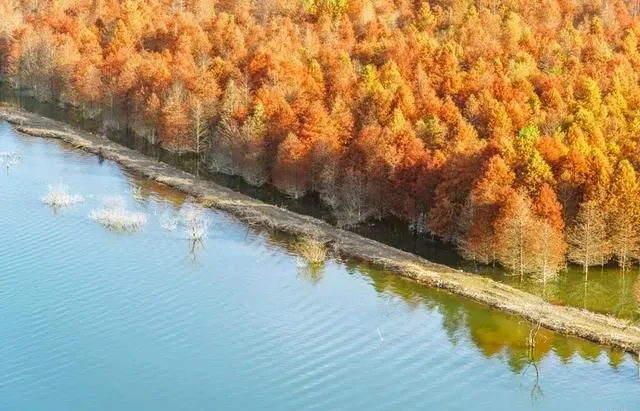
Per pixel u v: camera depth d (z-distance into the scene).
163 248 102.38
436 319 86.94
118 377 75.12
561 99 131.25
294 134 125.00
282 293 92.31
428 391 73.94
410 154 113.44
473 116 128.62
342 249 104.00
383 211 117.06
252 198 122.38
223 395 72.81
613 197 100.56
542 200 99.19
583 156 106.12
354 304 90.19
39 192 118.38
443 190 107.44
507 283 96.88
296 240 106.94
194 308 88.06
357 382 75.06
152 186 124.75
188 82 149.62
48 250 99.75
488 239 99.75
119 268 96.25
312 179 124.12
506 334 84.00
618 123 121.75
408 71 148.50
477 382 75.38
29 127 153.00
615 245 100.38
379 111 129.38
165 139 142.75
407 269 98.06
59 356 78.06
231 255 101.50
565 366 77.94
